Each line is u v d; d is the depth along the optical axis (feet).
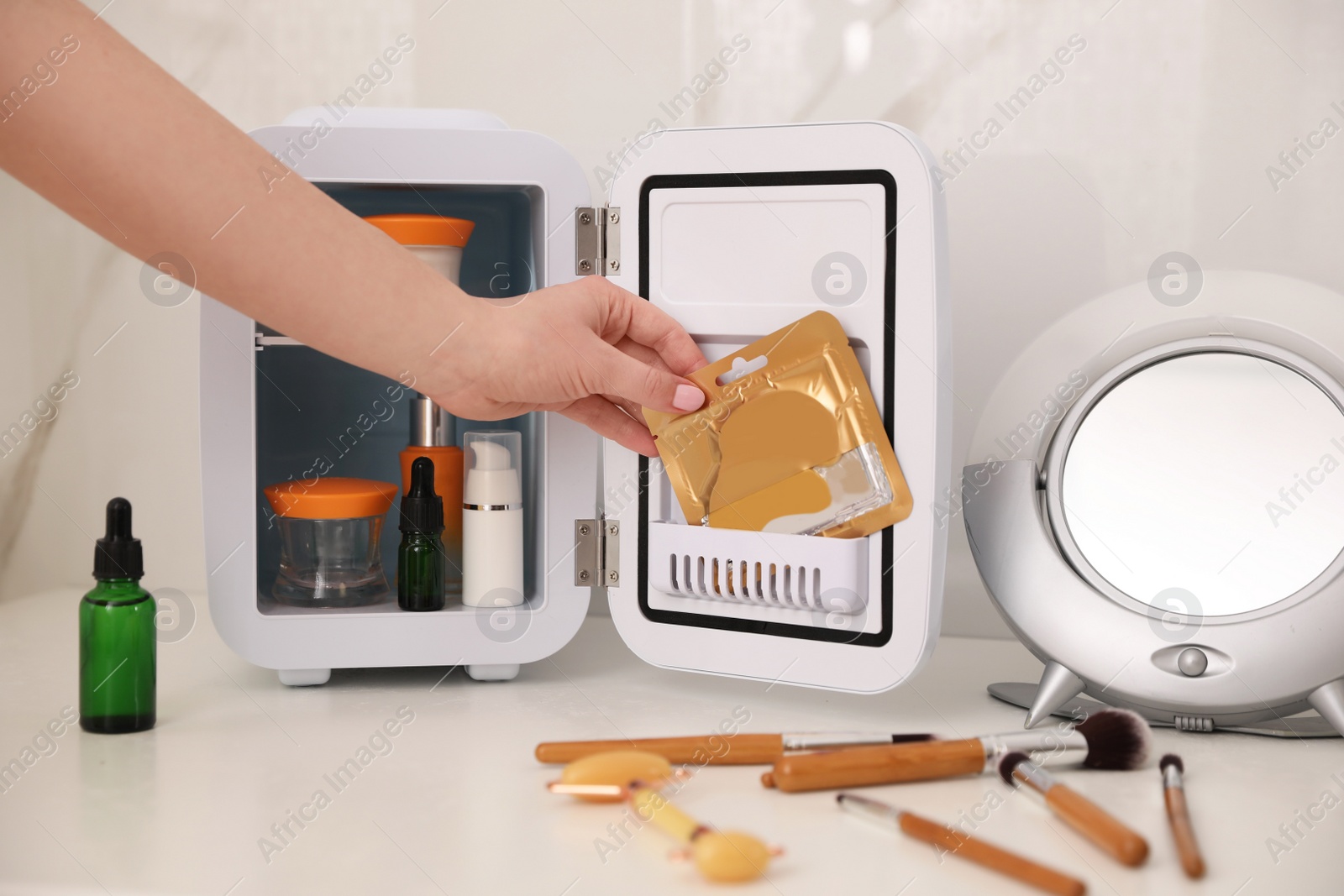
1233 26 2.86
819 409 2.27
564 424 2.53
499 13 3.32
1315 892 1.51
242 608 2.48
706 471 2.38
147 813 1.79
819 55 3.14
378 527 2.68
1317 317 2.26
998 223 3.05
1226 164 2.89
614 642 3.07
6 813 1.79
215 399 2.44
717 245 2.38
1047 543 2.28
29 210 3.58
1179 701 2.11
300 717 2.33
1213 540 2.20
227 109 3.48
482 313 2.20
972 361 3.09
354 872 1.58
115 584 2.23
